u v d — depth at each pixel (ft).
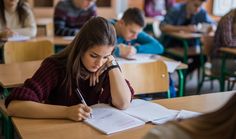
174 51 14.74
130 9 9.04
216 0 20.42
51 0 18.20
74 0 12.68
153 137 2.54
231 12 12.41
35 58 9.38
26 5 12.20
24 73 7.44
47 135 4.25
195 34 14.49
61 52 5.43
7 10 11.78
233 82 12.73
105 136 4.26
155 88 7.10
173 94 8.42
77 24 12.85
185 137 2.45
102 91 5.51
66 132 4.34
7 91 6.83
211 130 2.40
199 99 5.87
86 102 5.47
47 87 5.16
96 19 5.08
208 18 15.76
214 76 12.60
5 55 8.97
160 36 15.79
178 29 15.01
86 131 4.39
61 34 12.54
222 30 12.17
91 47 4.94
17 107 4.80
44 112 4.76
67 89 5.31
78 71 5.19
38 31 14.21
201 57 13.89
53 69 5.25
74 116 4.68
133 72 6.89
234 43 12.19
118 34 9.15
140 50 9.59
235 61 12.32
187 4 15.35
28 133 4.30
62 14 12.69
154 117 4.83
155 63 7.09
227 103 2.42
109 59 5.57
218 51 12.33
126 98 5.26
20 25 11.99
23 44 9.21
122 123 4.59
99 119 4.73
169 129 2.54
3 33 10.81
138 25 8.88
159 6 20.65
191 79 15.67
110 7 19.63
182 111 5.12
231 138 2.32
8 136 5.86
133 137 4.25
